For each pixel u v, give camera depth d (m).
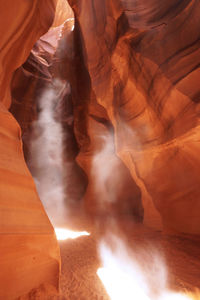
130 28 8.22
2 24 4.83
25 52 7.05
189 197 7.51
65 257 5.45
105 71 11.09
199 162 6.90
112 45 9.67
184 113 6.66
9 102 7.28
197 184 7.23
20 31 5.80
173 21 7.12
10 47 5.61
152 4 7.86
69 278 4.18
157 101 7.79
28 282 2.60
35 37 7.34
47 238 2.96
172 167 7.93
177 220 7.93
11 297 2.36
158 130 8.31
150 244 6.94
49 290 2.78
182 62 6.68
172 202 8.15
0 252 2.32
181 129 6.75
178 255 5.84
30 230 2.74
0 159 2.88
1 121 3.26
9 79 6.51
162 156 8.24
